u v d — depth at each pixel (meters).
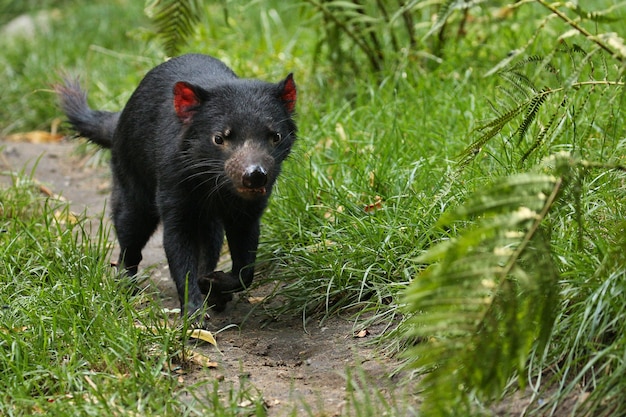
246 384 6.79
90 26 17.28
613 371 5.92
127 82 14.02
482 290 5.32
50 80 14.80
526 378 6.21
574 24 7.12
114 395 6.18
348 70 12.48
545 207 5.47
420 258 5.23
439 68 11.71
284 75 12.79
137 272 9.59
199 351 7.48
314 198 9.41
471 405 5.94
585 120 9.19
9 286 8.09
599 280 6.28
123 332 7.02
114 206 9.42
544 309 5.44
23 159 13.12
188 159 8.14
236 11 15.64
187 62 9.16
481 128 7.68
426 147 9.92
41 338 6.98
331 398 6.49
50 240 8.90
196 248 8.55
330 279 8.18
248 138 7.94
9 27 18.83
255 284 8.65
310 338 7.77
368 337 7.51
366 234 8.27
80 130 9.96
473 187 8.36
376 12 12.59
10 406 6.20
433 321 5.31
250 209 8.45
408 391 6.42
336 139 10.50
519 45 11.80
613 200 7.29
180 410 6.25
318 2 11.67
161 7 10.27
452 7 8.12
